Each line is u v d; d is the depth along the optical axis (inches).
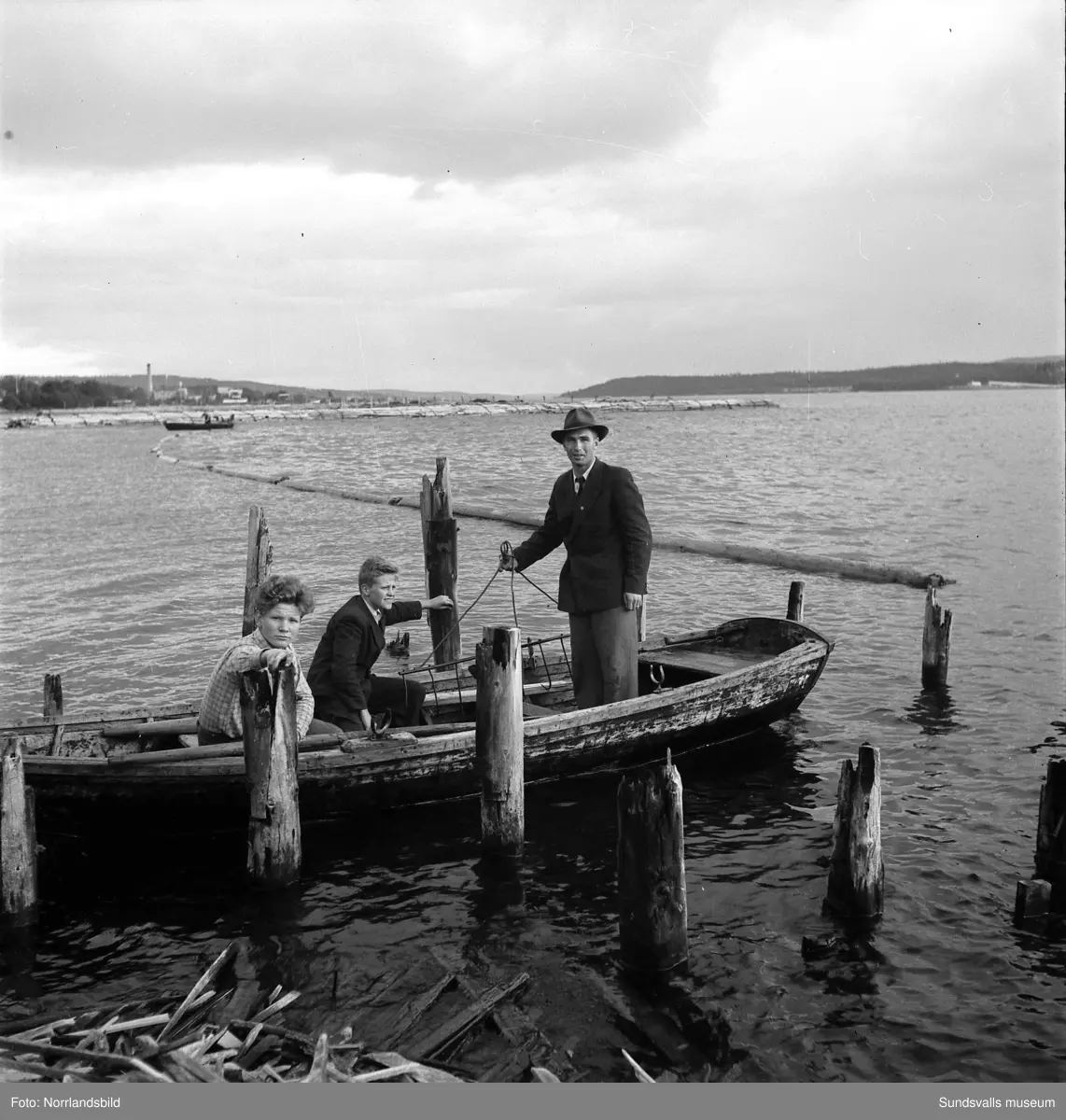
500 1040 187.6
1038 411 4670.3
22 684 444.1
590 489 313.1
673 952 209.6
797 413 4815.5
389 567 298.4
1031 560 729.6
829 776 323.9
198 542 892.0
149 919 236.4
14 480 1722.4
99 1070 166.6
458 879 255.1
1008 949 217.9
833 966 212.1
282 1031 184.2
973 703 394.9
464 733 289.1
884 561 733.3
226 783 260.1
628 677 319.6
